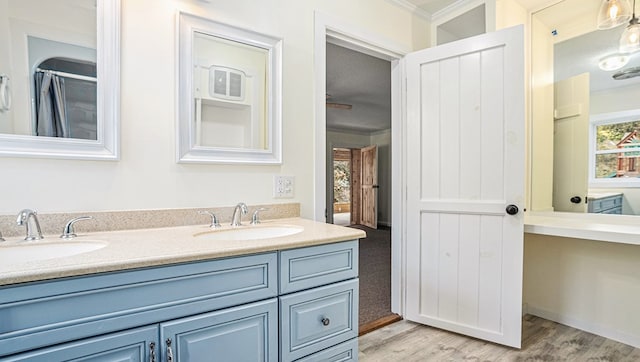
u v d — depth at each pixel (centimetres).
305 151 178
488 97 191
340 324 124
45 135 114
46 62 114
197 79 143
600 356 178
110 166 124
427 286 215
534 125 240
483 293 193
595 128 211
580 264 212
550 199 233
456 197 203
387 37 218
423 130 216
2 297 67
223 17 149
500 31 186
